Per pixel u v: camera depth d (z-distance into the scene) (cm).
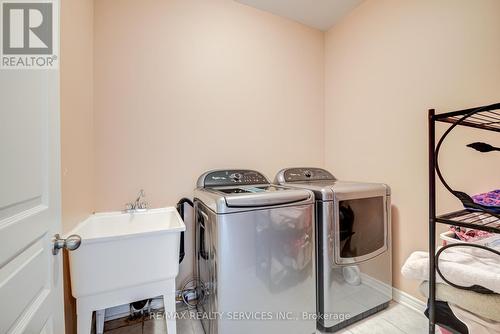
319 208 146
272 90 215
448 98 145
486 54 128
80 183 131
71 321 123
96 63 154
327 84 240
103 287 114
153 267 123
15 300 60
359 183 176
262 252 126
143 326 154
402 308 169
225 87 195
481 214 95
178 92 178
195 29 184
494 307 78
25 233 64
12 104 60
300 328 138
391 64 178
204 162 187
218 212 117
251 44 206
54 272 82
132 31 164
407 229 168
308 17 221
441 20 148
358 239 156
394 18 176
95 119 154
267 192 134
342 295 150
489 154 128
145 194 168
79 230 124
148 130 169
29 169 67
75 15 124
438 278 93
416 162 163
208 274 136
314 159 237
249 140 205
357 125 207
